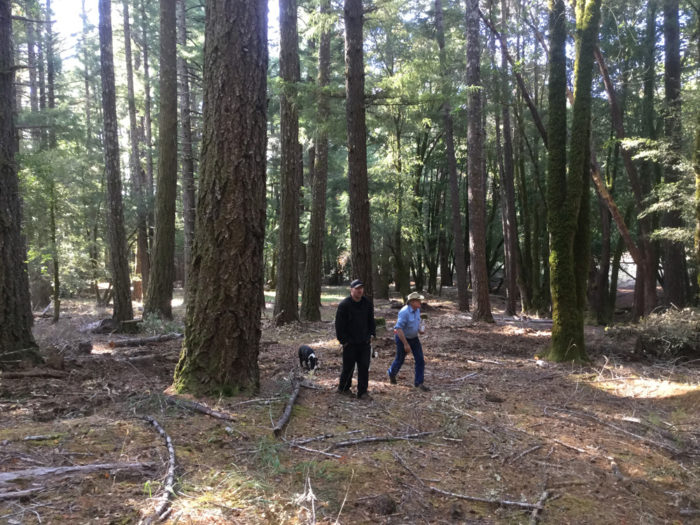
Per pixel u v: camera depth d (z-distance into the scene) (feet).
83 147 70.49
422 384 22.50
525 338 41.81
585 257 31.24
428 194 105.29
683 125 34.96
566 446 15.74
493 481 12.93
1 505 9.29
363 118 34.76
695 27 39.81
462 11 63.57
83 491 10.09
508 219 63.46
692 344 30.35
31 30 66.69
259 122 18.62
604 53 47.96
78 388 18.93
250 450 13.26
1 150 20.88
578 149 29.89
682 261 46.06
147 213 76.69
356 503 10.98
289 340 38.06
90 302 68.23
